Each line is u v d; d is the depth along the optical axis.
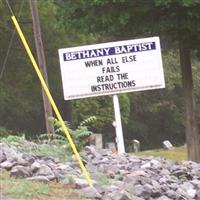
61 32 48.16
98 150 18.30
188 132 26.39
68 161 15.02
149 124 79.19
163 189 13.88
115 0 22.81
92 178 13.16
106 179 13.34
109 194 11.81
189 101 26.39
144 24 23.98
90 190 11.69
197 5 22.73
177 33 24.73
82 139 16.47
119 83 19.23
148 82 19.22
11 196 10.71
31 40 48.25
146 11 23.27
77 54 19.22
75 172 13.38
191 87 26.45
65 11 25.22
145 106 76.19
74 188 11.94
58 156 15.41
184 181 16.23
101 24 24.69
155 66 19.20
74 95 19.25
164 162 18.86
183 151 37.84
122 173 14.59
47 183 12.05
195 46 25.56
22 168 12.37
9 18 46.66
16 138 17.39
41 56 36.53
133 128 76.69
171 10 23.44
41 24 48.03
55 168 13.39
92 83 19.23
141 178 14.03
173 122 79.62
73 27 25.47
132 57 19.22
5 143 16.38
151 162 17.52
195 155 26.16
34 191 11.12
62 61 19.22
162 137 79.88
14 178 12.03
